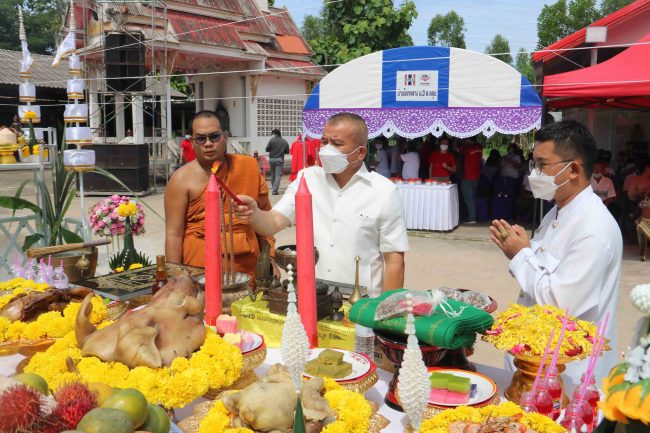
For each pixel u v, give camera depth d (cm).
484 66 862
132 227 409
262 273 204
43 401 99
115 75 1213
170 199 308
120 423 98
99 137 1491
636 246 828
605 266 186
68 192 467
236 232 293
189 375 139
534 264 201
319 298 187
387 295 167
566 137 196
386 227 246
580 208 197
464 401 141
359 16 1733
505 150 2484
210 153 302
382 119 924
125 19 1352
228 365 148
